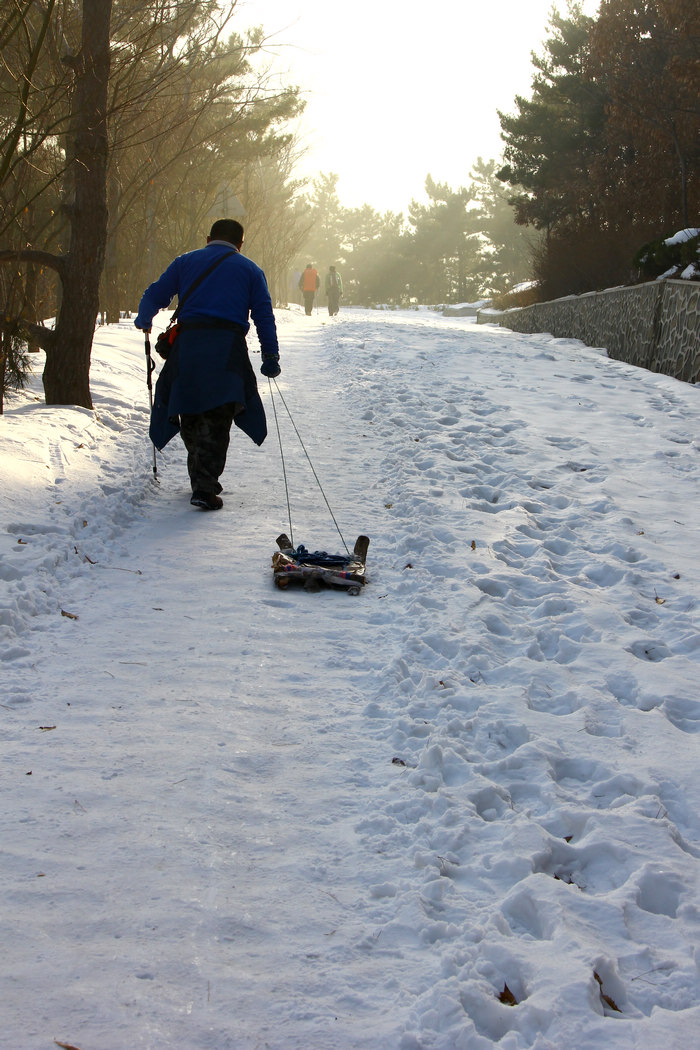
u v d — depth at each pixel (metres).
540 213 29.73
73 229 7.31
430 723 3.26
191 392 5.57
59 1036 1.85
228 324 5.66
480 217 70.81
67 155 7.32
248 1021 1.93
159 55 9.82
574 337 20.38
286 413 9.16
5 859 2.40
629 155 23.36
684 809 2.81
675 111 17.31
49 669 3.61
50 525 5.04
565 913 2.24
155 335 13.11
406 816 2.72
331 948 2.16
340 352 14.58
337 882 2.41
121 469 6.45
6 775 2.82
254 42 11.83
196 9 9.40
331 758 3.04
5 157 6.21
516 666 3.73
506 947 2.13
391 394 10.10
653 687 3.61
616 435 8.50
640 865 2.47
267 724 3.25
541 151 28.45
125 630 4.03
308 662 3.78
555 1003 1.95
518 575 4.78
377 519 5.82
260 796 2.79
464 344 16.39
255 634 4.04
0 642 3.75
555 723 3.29
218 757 2.99
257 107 19.06
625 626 4.22
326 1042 1.88
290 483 6.62
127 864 2.42
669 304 14.00
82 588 4.48
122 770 2.88
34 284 7.84
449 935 2.21
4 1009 1.90
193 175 19.03
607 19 18.75
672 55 16.77
